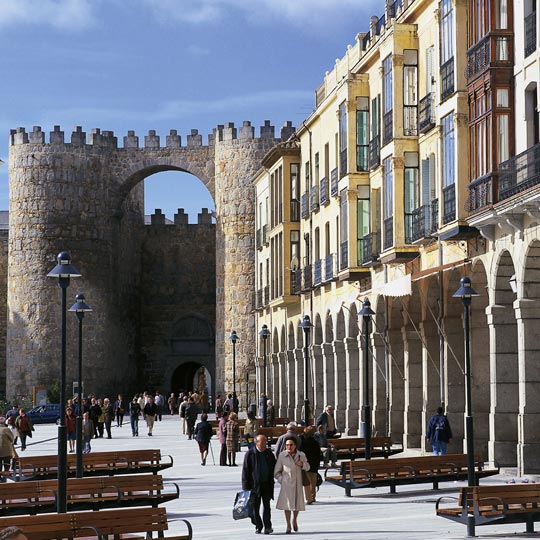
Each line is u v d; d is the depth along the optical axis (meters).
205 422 42.12
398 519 24.17
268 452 22.64
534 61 31.00
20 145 94.50
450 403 37.81
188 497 30.33
